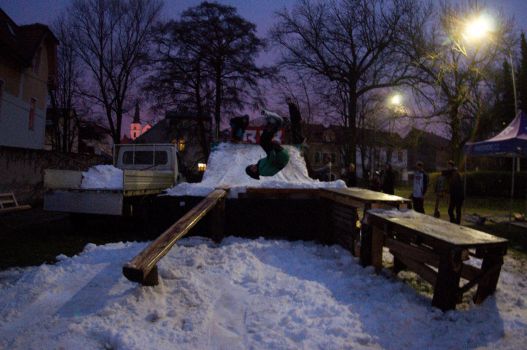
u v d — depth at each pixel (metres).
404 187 45.94
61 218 11.77
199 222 7.77
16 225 10.23
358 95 31.42
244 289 4.70
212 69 33.03
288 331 3.49
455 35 25.56
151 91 31.81
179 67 32.09
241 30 32.81
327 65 31.89
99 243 7.77
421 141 30.73
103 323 3.46
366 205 5.59
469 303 4.28
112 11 29.95
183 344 3.26
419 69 28.17
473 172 24.95
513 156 12.34
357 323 3.65
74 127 33.59
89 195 8.49
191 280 4.77
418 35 27.23
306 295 4.36
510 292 4.60
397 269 5.52
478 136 30.56
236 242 7.22
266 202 7.76
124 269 3.59
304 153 10.99
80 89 32.31
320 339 3.33
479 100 26.39
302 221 7.76
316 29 31.67
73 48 30.83
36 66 20.84
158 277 4.59
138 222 9.95
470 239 3.89
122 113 31.59
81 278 4.86
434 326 3.62
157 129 51.59
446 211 16.28
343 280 4.93
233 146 10.34
